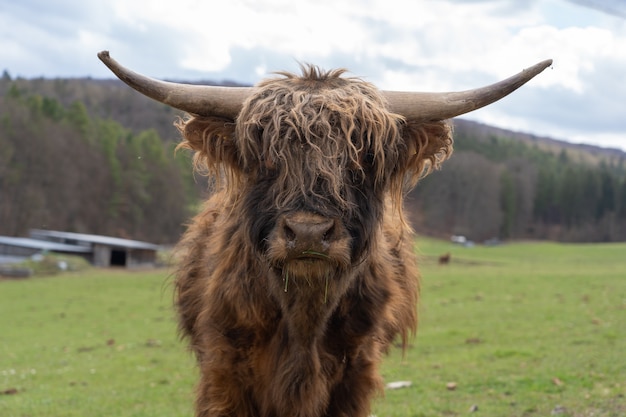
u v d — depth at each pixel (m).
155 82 4.38
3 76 128.38
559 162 144.12
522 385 9.31
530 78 4.34
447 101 4.52
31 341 17.55
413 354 12.61
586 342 12.89
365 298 4.80
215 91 4.46
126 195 78.69
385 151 4.35
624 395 8.23
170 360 13.81
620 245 95.69
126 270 50.75
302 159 3.99
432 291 25.47
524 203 114.12
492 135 143.12
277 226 3.99
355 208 4.14
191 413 9.02
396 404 8.66
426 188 100.94
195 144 4.61
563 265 49.66
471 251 75.75
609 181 116.88
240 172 4.50
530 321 16.64
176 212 81.06
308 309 4.42
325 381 4.71
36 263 45.31
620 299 20.67
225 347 4.81
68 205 74.25
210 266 5.25
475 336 14.58
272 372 4.70
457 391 9.27
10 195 70.19
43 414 9.08
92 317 22.33
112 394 10.58
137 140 85.56
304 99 4.20
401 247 5.98
